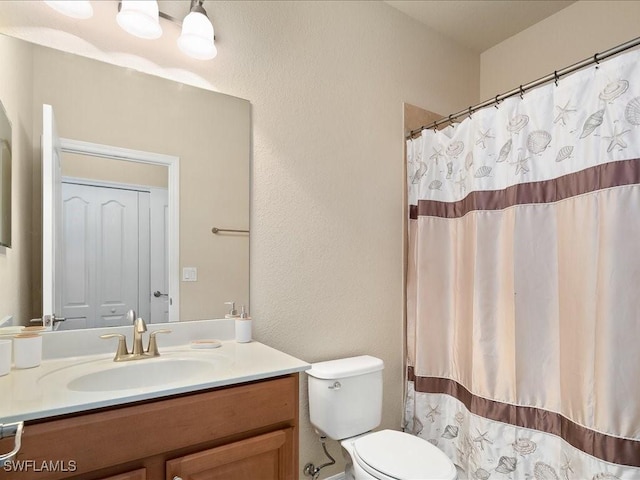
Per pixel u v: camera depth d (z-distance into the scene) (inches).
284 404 44.0
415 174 80.8
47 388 36.7
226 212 60.4
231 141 60.7
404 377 81.6
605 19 74.6
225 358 48.8
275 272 64.8
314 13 69.7
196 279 57.9
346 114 73.6
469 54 95.7
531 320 58.2
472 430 64.7
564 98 55.2
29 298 46.5
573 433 51.3
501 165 63.6
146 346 54.0
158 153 55.1
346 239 73.4
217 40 59.1
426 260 75.3
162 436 36.1
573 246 52.8
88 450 32.7
